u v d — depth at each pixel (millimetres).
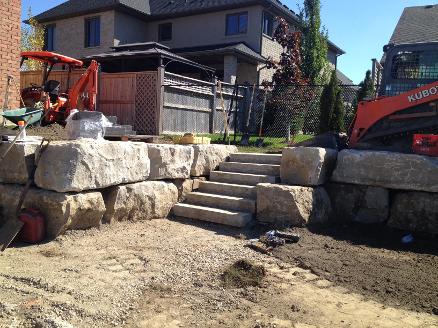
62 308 3992
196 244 6383
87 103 13297
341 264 5758
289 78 18406
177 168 8180
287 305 4426
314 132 14695
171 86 14844
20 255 5539
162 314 4102
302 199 7262
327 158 7855
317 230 7277
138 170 7355
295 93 14930
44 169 6301
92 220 6590
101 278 4848
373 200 7641
